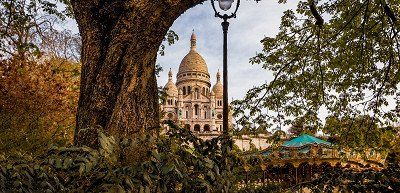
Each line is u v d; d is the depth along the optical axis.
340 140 11.88
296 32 13.02
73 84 19.12
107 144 2.71
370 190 4.25
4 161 2.55
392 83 11.63
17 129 15.16
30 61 17.02
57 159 2.51
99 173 2.50
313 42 12.93
